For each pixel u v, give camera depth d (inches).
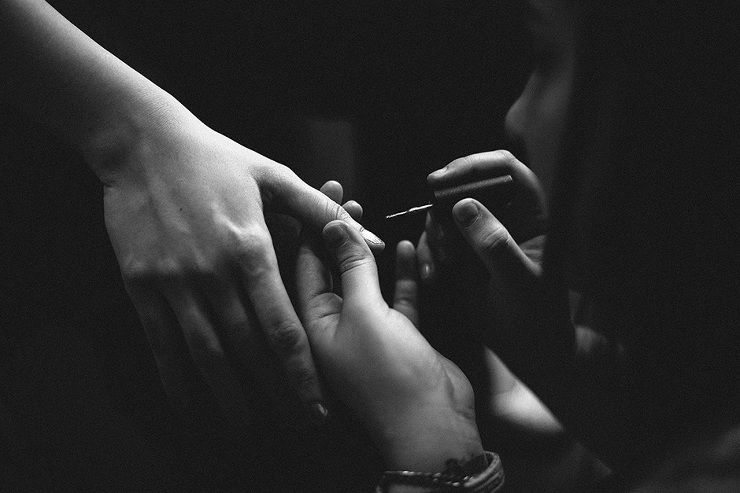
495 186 22.4
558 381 23.0
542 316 21.7
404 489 19.0
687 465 15.2
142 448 28.5
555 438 26.6
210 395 21.7
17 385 28.0
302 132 30.6
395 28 25.4
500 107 27.2
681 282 19.5
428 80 26.5
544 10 20.2
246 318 19.9
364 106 27.2
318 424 20.2
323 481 23.0
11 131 24.3
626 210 19.6
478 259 23.5
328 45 25.7
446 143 28.0
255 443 23.4
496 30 25.8
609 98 18.7
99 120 20.7
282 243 22.4
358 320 20.0
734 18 17.6
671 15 17.8
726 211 18.8
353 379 19.8
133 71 21.2
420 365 19.7
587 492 16.6
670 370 19.6
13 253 25.2
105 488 27.6
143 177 20.4
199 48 26.2
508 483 25.5
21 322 26.7
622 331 21.6
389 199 29.0
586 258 20.9
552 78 21.1
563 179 19.3
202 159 20.3
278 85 26.8
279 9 25.3
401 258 24.2
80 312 25.3
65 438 28.3
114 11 25.7
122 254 20.3
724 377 17.7
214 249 19.7
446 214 22.6
